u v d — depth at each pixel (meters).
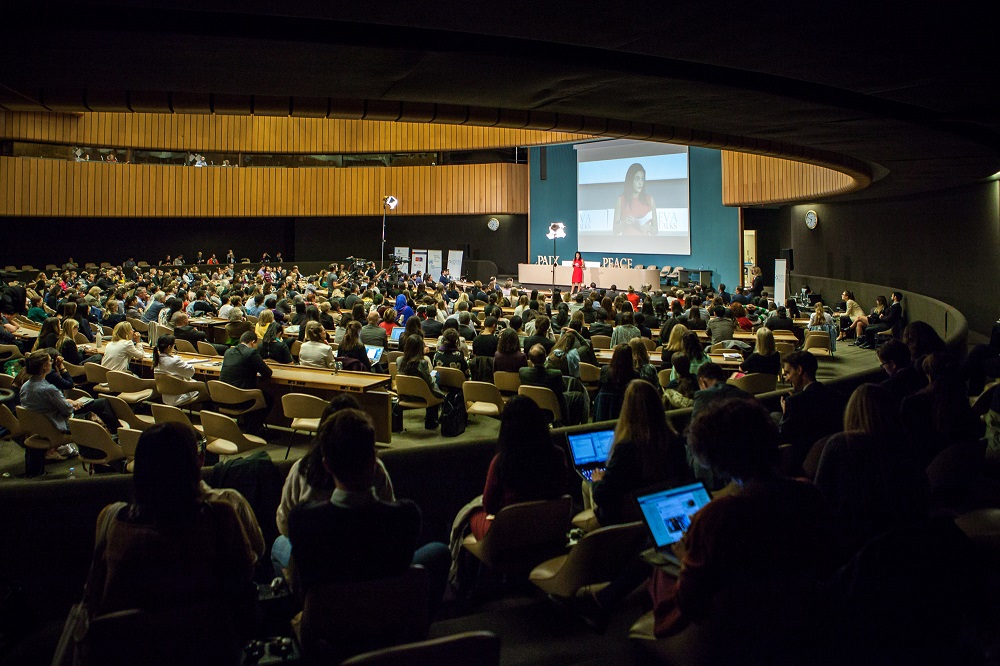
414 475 4.32
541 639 3.49
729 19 4.19
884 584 2.49
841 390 6.45
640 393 3.57
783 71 5.41
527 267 28.19
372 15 4.01
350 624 2.58
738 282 23.91
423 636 2.71
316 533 2.51
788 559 2.32
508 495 3.52
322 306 14.02
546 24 4.23
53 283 19.55
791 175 19.58
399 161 29.62
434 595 3.43
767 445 2.37
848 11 4.09
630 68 5.56
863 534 2.83
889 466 2.83
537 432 3.51
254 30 4.41
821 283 21.44
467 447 4.45
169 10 4.20
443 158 29.66
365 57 4.91
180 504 2.43
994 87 5.96
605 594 3.48
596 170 27.78
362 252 32.09
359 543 2.53
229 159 28.20
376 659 1.98
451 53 4.89
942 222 16.77
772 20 4.21
